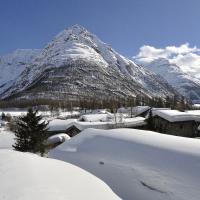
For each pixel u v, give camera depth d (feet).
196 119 189.47
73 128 210.18
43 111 509.35
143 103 554.46
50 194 37.93
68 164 54.80
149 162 61.11
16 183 40.24
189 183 52.08
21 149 123.03
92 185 44.80
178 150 61.11
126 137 75.72
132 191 61.05
